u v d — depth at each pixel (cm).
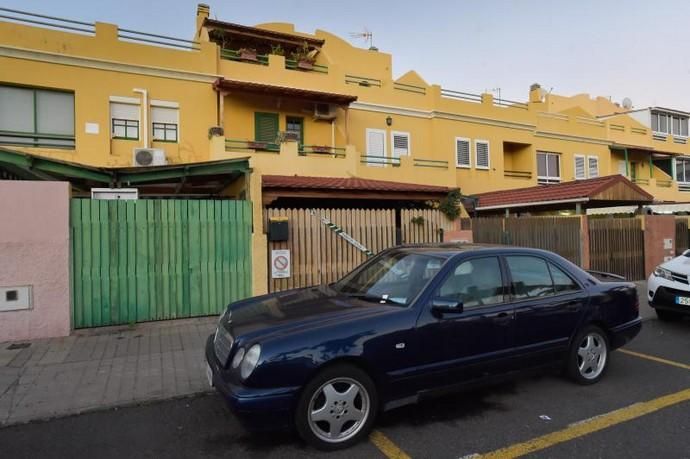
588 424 402
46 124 1229
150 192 1257
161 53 1348
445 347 405
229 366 367
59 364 564
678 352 624
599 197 1195
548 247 1198
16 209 661
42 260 674
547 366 470
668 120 2816
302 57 1662
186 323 760
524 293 462
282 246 877
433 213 1035
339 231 924
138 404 461
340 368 363
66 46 1231
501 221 1174
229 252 816
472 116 1922
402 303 412
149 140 1324
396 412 432
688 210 1853
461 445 368
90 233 727
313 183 1132
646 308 923
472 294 434
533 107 2122
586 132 2317
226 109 1469
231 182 1079
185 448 371
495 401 455
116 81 1292
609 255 1216
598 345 507
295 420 354
